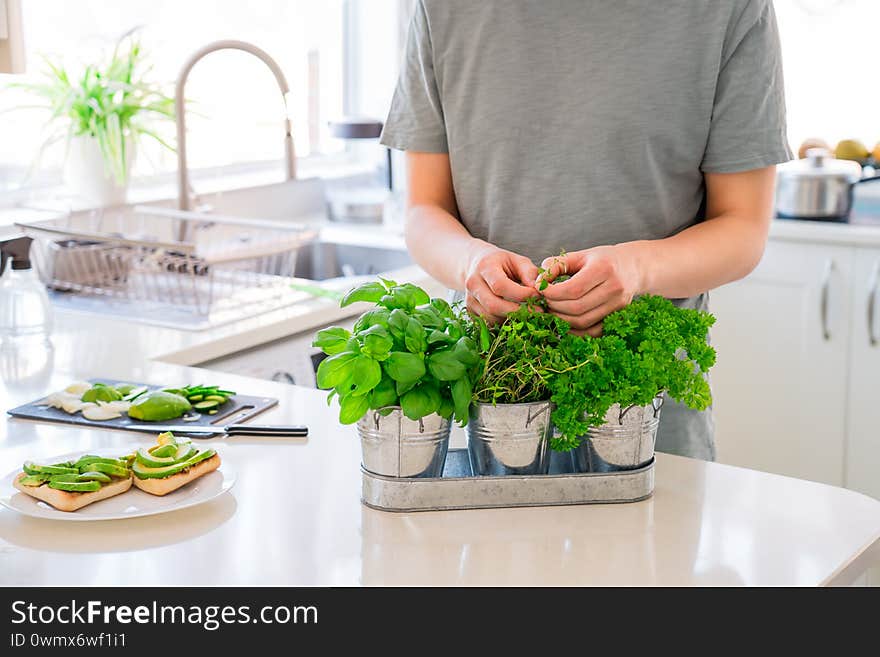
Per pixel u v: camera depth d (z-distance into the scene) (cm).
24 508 108
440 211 151
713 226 138
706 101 140
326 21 336
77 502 108
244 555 100
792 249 288
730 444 306
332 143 351
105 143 248
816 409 292
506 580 95
